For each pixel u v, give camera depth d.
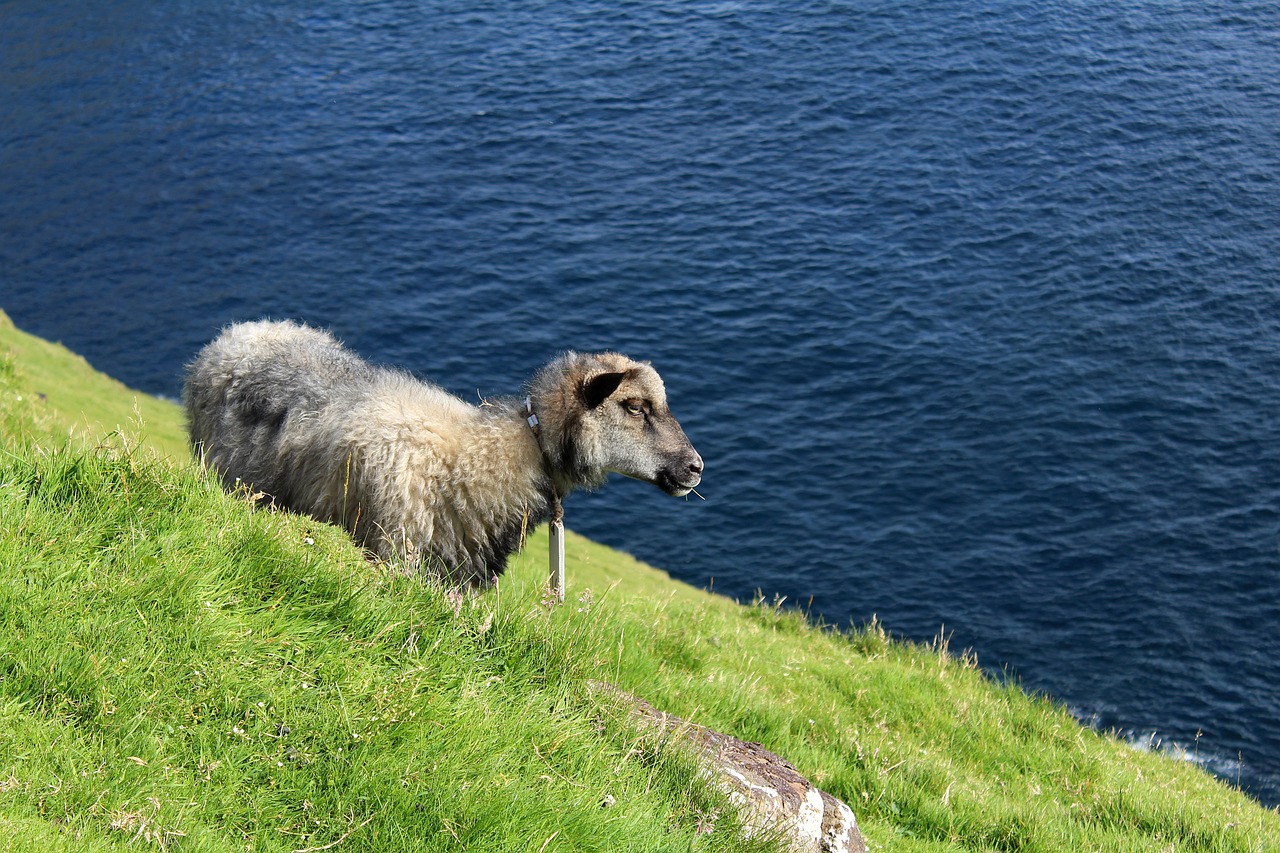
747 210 54.38
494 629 6.78
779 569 34.50
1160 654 31.50
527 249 51.62
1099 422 40.00
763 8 79.75
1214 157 57.22
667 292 47.94
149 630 5.51
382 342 45.28
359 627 6.19
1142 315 45.66
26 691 5.00
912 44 72.38
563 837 5.32
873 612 32.94
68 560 5.73
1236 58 68.12
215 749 5.12
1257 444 38.75
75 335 47.28
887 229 52.34
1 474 6.22
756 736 9.62
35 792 4.54
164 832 4.59
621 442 8.98
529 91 69.50
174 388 43.91
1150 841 10.14
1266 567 34.03
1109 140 59.56
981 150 59.28
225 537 6.37
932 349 43.94
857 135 61.59
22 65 78.88
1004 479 37.84
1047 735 13.77
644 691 8.68
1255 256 49.03
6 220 57.69
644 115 65.25
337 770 5.22
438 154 62.19
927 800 9.69
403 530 8.29
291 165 62.44
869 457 38.84
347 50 79.06
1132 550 34.94
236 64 77.81
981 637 32.09
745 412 40.97
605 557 27.72
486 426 8.65
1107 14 75.38
